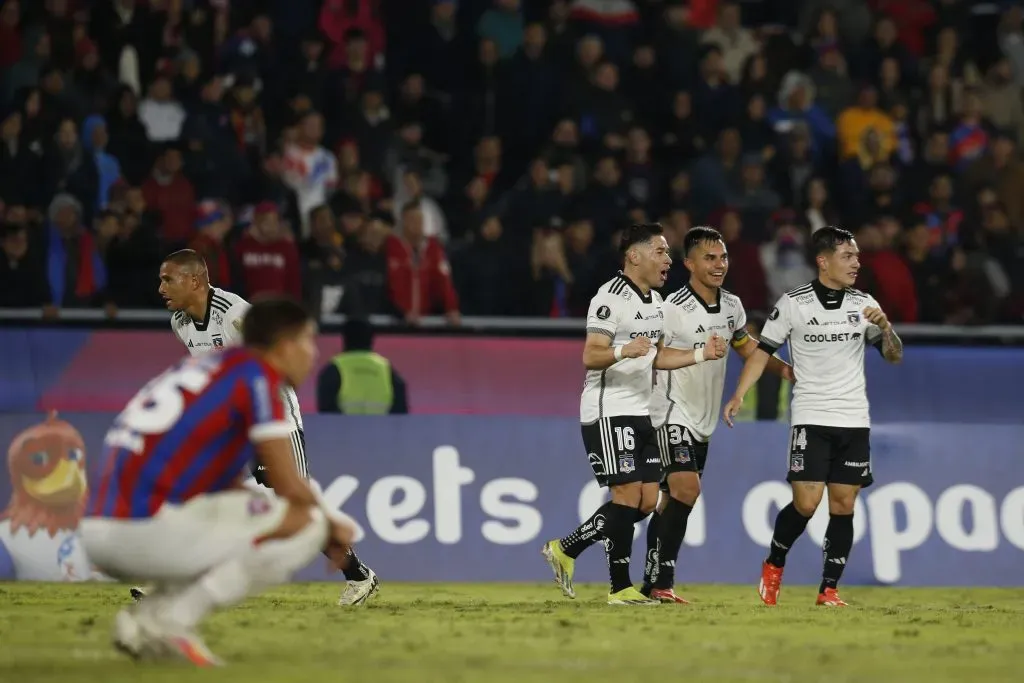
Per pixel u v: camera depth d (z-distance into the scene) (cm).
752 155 5447
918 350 5062
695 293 3225
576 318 5003
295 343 1758
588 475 4084
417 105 5619
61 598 3009
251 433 1694
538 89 5628
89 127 5075
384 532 3966
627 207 5250
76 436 3906
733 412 3111
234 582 1680
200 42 5531
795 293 3105
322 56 5556
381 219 5012
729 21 6038
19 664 1700
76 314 4725
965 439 4200
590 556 4019
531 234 5112
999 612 2972
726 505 4078
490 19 5897
